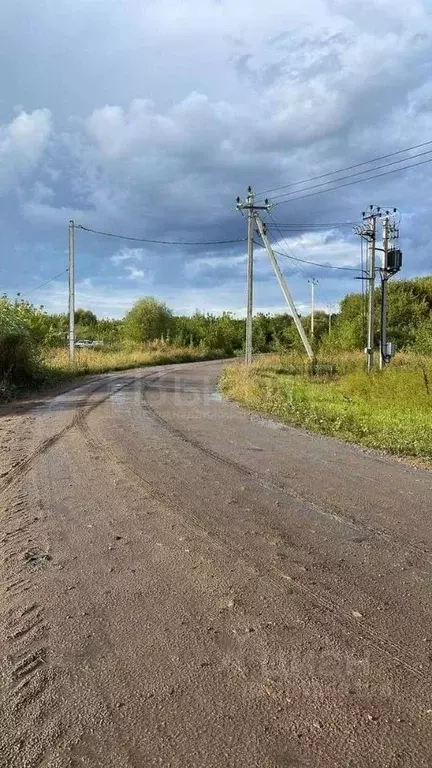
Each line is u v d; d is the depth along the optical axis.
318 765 2.12
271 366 26.09
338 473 6.84
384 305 22.61
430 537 4.58
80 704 2.51
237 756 2.17
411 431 9.30
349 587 3.67
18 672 2.77
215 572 3.92
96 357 33.84
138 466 7.17
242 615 3.30
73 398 15.51
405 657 2.86
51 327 30.62
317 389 16.69
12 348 18.33
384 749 2.20
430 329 27.75
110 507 5.45
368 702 2.49
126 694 2.57
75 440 9.03
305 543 4.46
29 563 4.11
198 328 61.50
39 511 5.36
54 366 24.11
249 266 28.45
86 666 2.80
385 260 22.53
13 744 2.27
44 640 3.06
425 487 6.18
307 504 5.52
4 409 13.26
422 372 15.15
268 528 4.82
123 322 62.56
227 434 9.70
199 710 2.45
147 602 3.48
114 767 2.13
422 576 3.83
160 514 5.21
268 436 9.53
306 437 9.45
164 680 2.68
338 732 2.30
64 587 3.71
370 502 5.59
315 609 3.37
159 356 42.31
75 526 4.91
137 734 2.31
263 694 2.55
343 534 4.66
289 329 44.94
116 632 3.12
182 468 7.06
